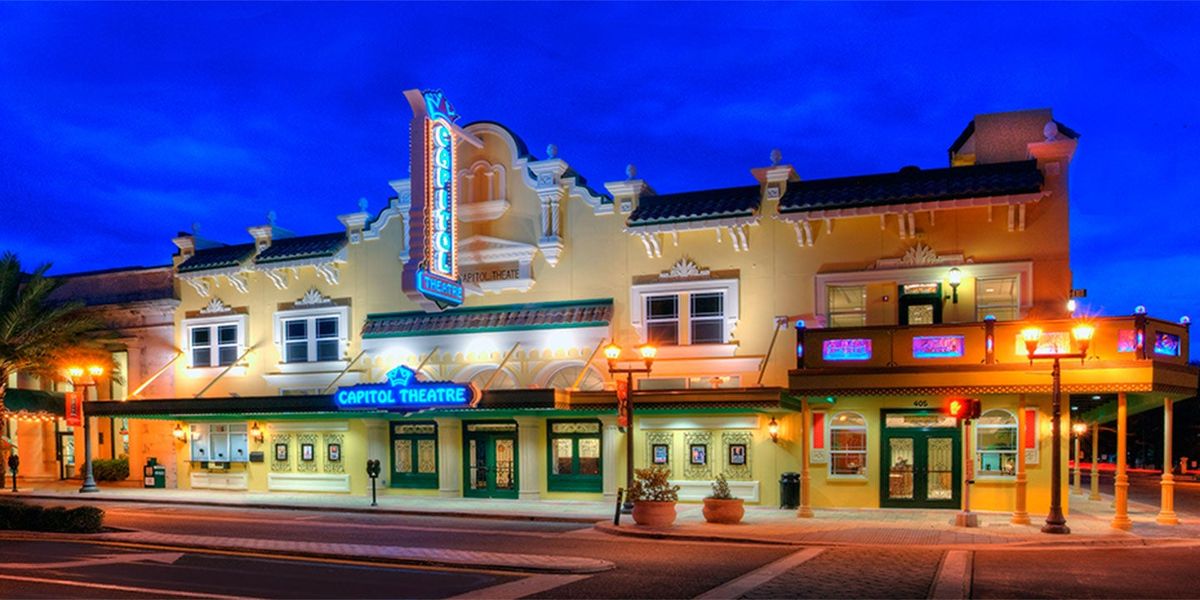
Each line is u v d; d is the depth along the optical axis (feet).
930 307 88.79
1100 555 60.29
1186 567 54.95
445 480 103.14
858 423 89.76
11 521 72.13
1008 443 85.81
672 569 55.36
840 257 91.76
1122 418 72.69
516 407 91.15
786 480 89.40
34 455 131.23
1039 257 85.51
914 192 87.40
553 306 101.76
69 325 111.86
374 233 110.73
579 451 99.55
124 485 122.72
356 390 96.68
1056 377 69.97
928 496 87.51
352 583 50.31
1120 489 72.08
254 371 115.44
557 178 102.58
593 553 62.34
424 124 97.14
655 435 96.68
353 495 107.65
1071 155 86.02
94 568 55.26
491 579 51.88
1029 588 48.06
